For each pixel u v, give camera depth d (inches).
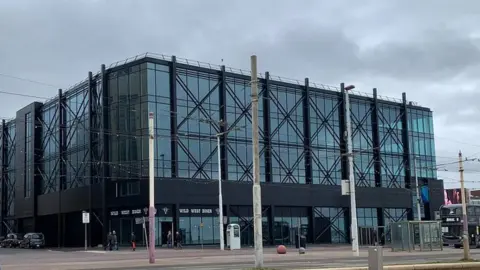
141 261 1321.4
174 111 2407.7
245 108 2645.2
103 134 2484.0
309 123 2856.8
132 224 2378.2
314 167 2849.4
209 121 2289.6
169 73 2442.2
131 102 2412.6
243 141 2615.7
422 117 3398.1
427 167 3351.4
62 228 2827.3
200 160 2466.8
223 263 1179.3
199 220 2420.0
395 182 3181.6
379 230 2492.6
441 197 3371.1
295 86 2847.0
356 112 3070.9
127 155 2401.6
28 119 3216.0
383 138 3164.4
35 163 3097.9
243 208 2573.8
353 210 1491.1
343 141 2977.4
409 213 3206.2
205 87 2534.5
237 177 2564.0
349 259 1294.3
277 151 2726.4
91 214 2556.6
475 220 2106.3
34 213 3061.0
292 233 2714.1
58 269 1026.7
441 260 1104.2
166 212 2330.2
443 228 2124.8
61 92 2891.2
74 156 2753.4
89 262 1302.9
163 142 2373.3
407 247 1766.7
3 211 3506.4
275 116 2751.0
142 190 2320.4
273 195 2640.3
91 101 2610.7
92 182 2571.4
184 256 1572.3
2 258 1594.5
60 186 2844.5
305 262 1164.5
